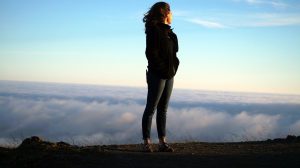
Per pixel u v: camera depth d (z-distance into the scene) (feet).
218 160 13.17
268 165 12.34
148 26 15.65
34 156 13.17
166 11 15.83
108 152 14.39
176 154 14.53
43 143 15.28
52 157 12.96
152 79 15.72
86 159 13.00
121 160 13.05
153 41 15.46
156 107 15.98
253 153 14.79
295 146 17.10
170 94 16.16
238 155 14.16
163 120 16.06
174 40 16.11
